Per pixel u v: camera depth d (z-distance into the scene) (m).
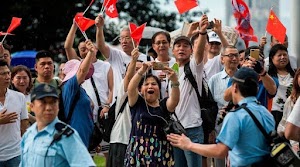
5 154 13.03
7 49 15.87
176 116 12.91
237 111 9.94
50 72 13.77
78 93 12.62
